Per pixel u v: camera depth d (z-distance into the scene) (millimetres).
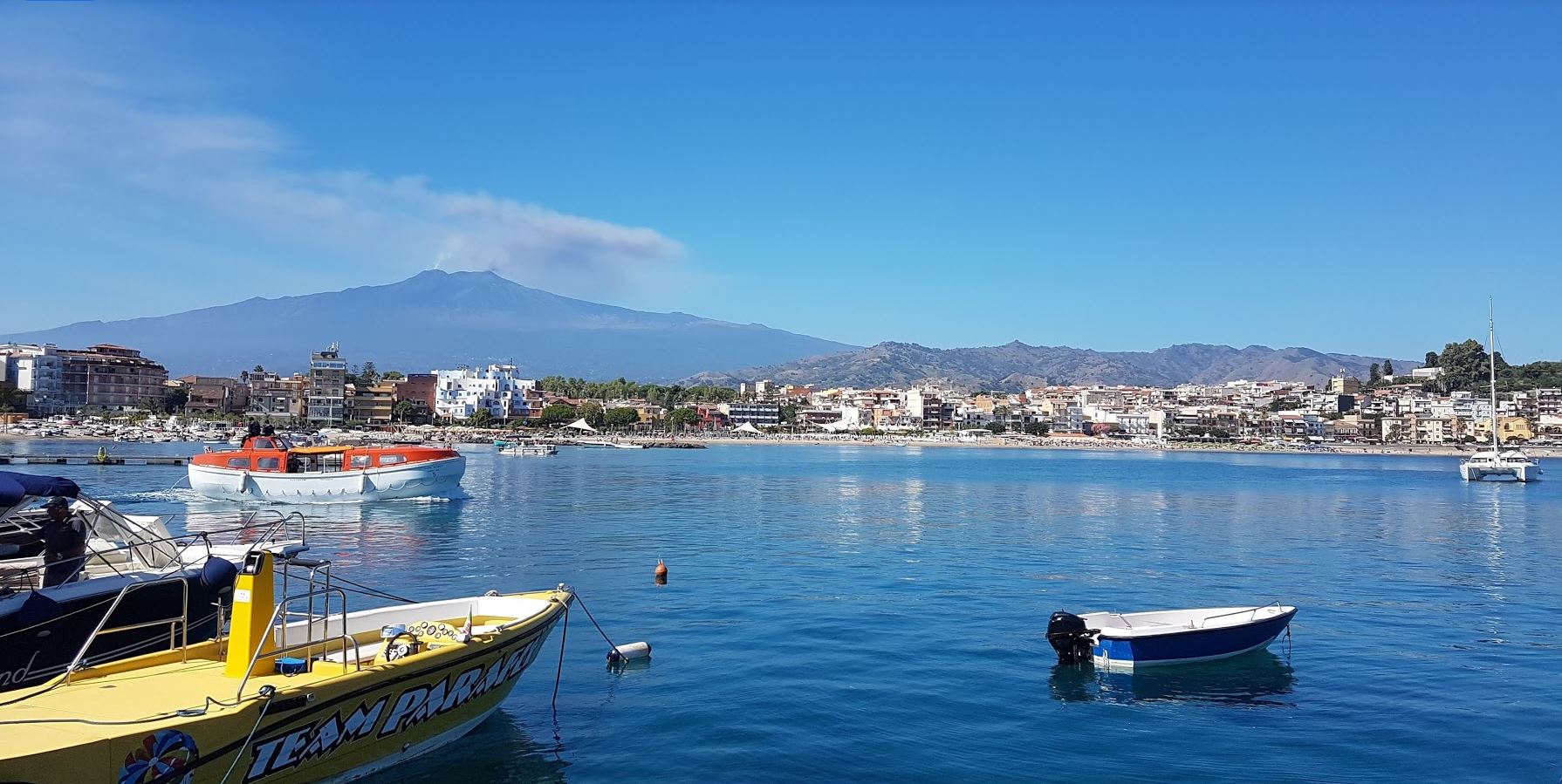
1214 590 37875
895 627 30031
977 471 142000
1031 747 19531
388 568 40781
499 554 45344
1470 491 107750
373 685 16172
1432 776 18250
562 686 23078
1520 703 22781
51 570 19609
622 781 17578
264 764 14758
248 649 15719
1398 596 37219
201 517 57344
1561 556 49688
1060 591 36969
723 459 173375
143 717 13734
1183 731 20594
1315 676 24922
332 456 67125
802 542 51875
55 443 170375
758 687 23250
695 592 35875
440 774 17688
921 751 19281
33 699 14461
